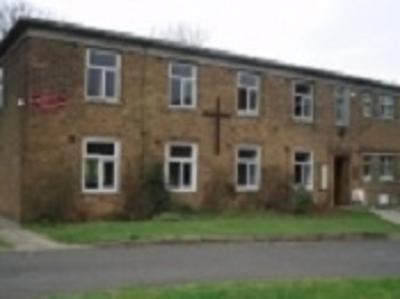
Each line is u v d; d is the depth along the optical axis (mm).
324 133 33844
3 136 27672
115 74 25734
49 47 24062
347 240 23234
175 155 27516
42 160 23891
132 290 11203
